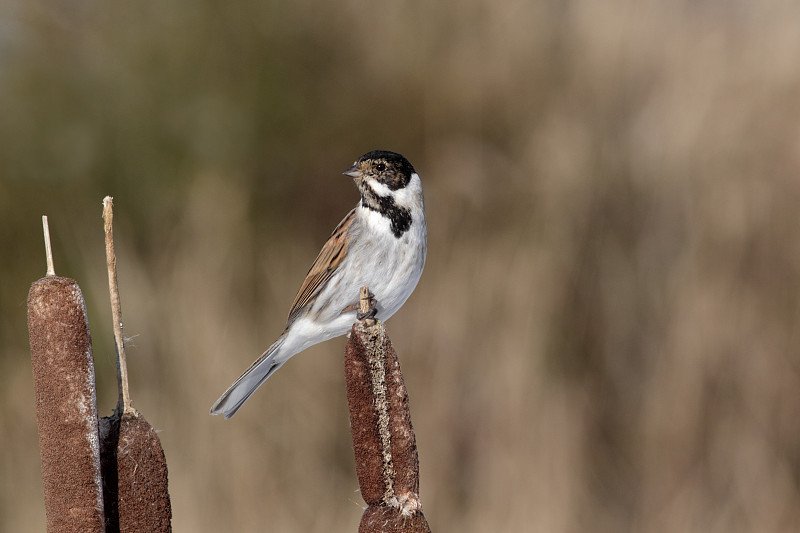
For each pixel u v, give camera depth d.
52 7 15.02
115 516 3.01
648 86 14.00
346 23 15.48
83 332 2.92
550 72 14.68
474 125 14.34
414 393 11.73
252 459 10.54
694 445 11.37
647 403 11.73
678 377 11.59
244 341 11.65
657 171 12.86
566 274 12.30
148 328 11.34
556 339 11.97
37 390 2.89
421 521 3.29
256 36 15.24
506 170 13.28
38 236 13.27
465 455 11.38
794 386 11.48
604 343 12.18
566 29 15.01
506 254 12.29
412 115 14.92
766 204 12.25
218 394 10.70
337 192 14.74
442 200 13.03
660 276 12.37
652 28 14.30
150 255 12.83
